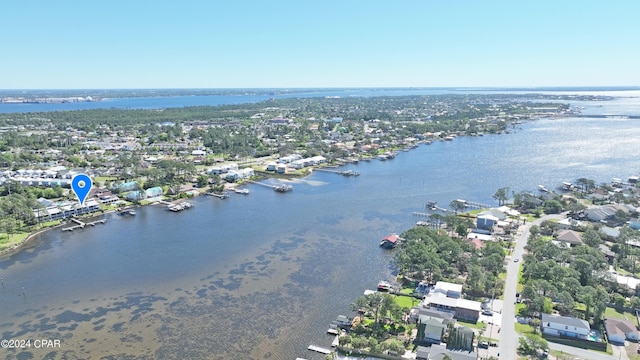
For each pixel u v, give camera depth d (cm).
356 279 12588
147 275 12988
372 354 9006
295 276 12825
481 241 14825
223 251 14775
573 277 11312
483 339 9288
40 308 11150
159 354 9238
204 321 10488
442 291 11069
